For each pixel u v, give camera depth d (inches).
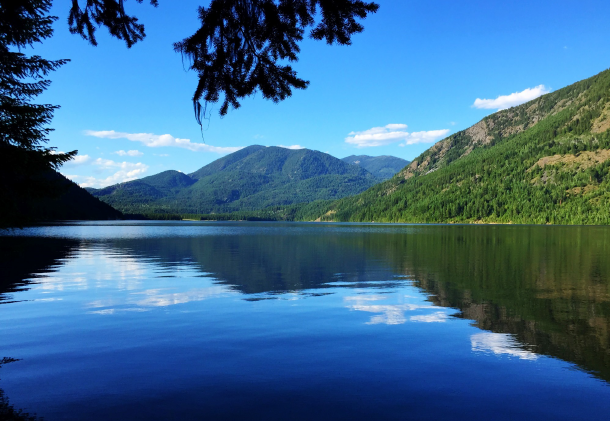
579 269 1002.1
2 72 567.5
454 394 278.4
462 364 336.5
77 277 876.0
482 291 692.7
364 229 5236.2
